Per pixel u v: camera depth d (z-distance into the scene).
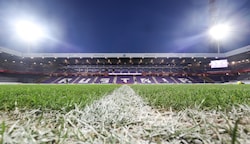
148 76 35.44
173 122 0.88
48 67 35.12
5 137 0.56
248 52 27.39
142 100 1.79
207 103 1.41
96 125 0.87
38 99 1.59
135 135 0.74
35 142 0.58
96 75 35.22
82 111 1.02
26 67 33.62
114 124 0.86
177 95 2.30
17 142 0.56
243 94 2.28
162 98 1.89
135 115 1.07
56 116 0.97
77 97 1.83
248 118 0.91
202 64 35.22
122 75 35.56
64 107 1.15
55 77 34.19
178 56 30.36
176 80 33.22
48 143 0.64
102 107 1.14
